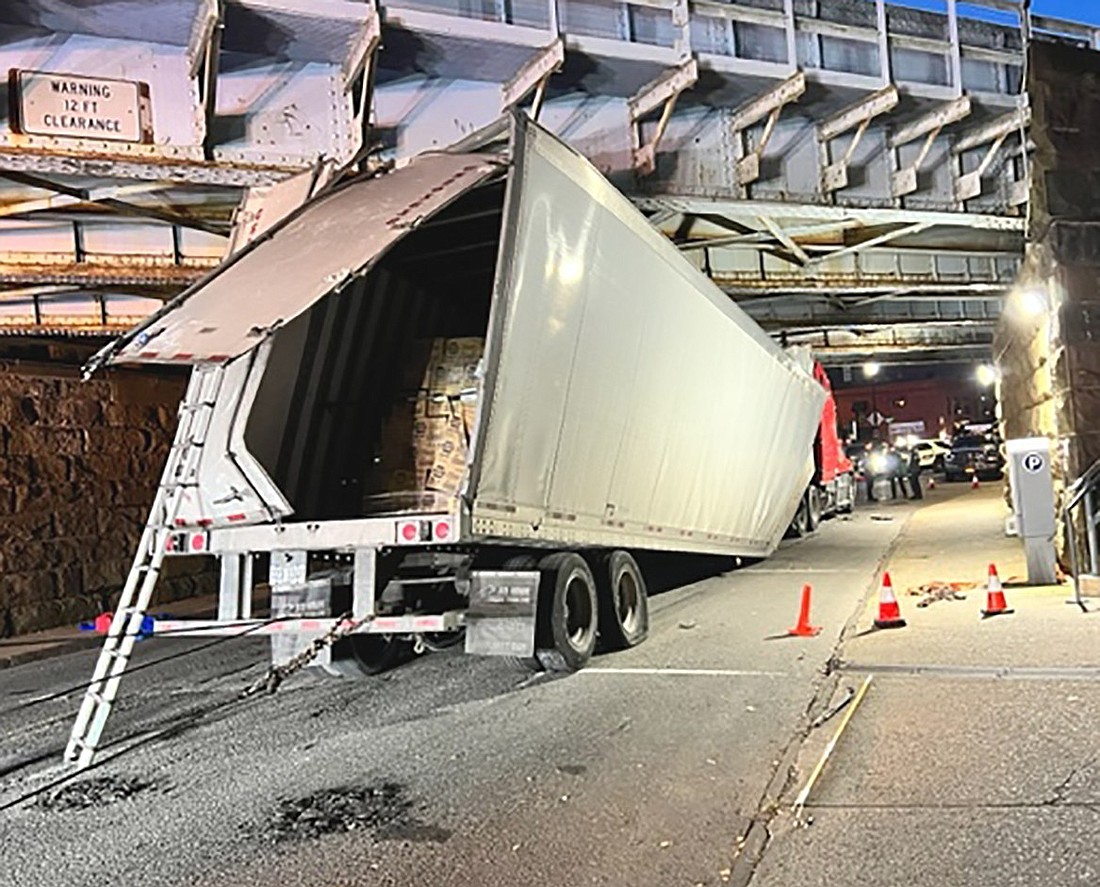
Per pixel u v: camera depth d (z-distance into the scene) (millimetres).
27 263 11359
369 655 8430
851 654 7793
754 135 13359
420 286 9211
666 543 10688
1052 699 5961
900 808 4438
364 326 8398
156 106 9586
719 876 3939
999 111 14320
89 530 14984
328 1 9398
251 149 10000
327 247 6980
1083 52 11125
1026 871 3701
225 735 6781
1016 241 18703
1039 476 10703
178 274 12062
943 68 13773
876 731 5637
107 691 6578
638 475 9336
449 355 8641
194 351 5922
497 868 4164
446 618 7266
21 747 6992
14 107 9055
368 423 8680
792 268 17500
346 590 7816
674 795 4949
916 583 11695
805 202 13758
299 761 5996
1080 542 10633
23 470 13914
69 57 9273
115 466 15617
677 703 6809
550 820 4707
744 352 11594
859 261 18047
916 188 14367
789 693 6883
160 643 12195
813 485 20734
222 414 7457
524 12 10656
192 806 5270
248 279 6867
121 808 5316
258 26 9445
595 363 8039
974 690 6324
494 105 11344
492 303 6695
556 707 6918
